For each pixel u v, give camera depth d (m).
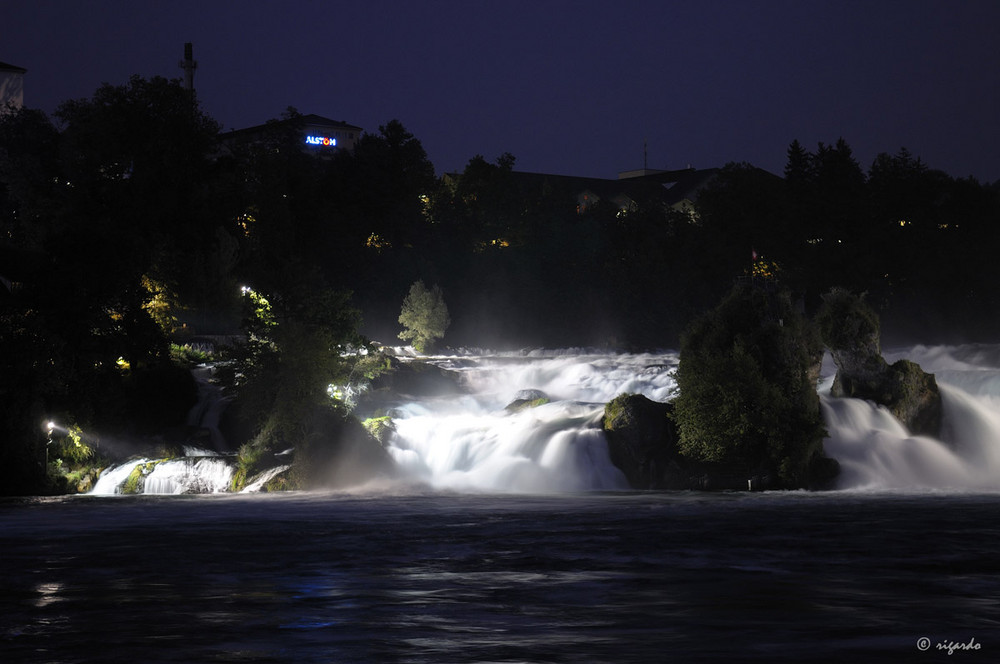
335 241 107.38
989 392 48.12
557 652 13.23
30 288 47.84
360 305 105.00
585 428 42.75
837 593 17.91
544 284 116.00
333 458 42.09
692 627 14.89
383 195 117.50
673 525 28.80
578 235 119.69
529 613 16.17
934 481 41.25
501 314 110.81
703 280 117.19
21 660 13.02
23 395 42.69
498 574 20.50
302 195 111.44
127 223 89.69
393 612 16.34
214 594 18.33
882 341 110.00
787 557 22.59
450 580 19.77
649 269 115.25
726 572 20.50
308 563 22.36
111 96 96.38
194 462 42.56
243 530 28.77
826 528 27.73
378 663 12.69
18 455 42.12
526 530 28.11
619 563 21.89
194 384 52.22
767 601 17.14
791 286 113.88
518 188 135.38
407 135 123.69
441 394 61.81
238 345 46.56
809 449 39.44
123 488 42.66
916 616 15.67
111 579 20.25
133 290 50.81
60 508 35.50
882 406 43.22
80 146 96.00
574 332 113.00
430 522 30.30
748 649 13.31
